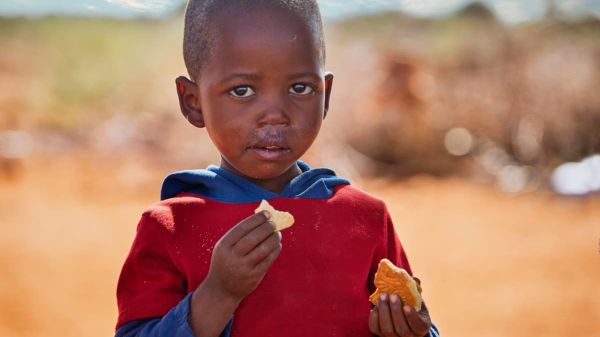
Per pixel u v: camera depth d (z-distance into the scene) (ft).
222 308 8.40
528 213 55.01
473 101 69.97
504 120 68.80
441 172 66.69
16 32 102.32
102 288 39.19
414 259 44.68
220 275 8.30
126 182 61.82
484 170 65.82
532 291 39.22
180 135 68.18
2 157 65.72
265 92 9.11
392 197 59.77
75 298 37.63
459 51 75.61
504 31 73.36
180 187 10.02
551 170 64.59
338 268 9.38
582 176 59.31
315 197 9.76
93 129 74.49
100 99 82.74
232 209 9.41
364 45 76.54
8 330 33.55
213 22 9.29
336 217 9.63
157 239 9.39
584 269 42.45
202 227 9.32
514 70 70.08
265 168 9.25
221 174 9.78
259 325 9.04
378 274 8.96
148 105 79.71
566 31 70.90
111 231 49.65
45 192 59.21
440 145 67.36
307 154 61.31
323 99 9.50
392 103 68.13
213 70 9.23
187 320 8.48
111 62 89.51
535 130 67.21
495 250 46.34
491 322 35.27
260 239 8.22
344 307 9.27
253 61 9.00
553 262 43.78
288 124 9.16
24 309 35.86
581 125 66.74
